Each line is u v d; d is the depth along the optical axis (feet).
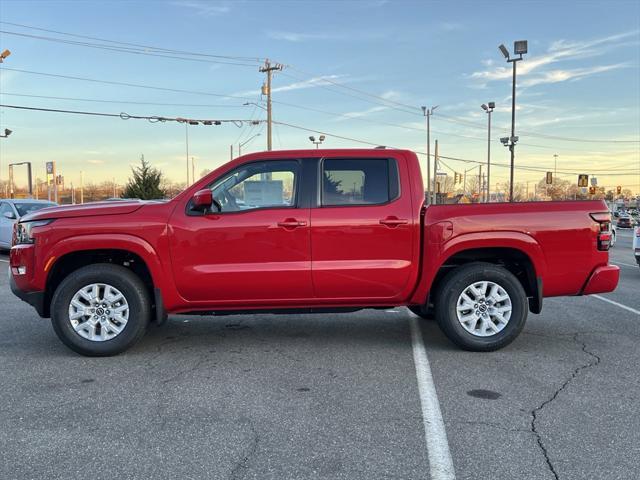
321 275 17.78
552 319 23.75
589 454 11.00
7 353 18.39
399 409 13.37
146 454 11.06
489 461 10.70
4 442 11.61
